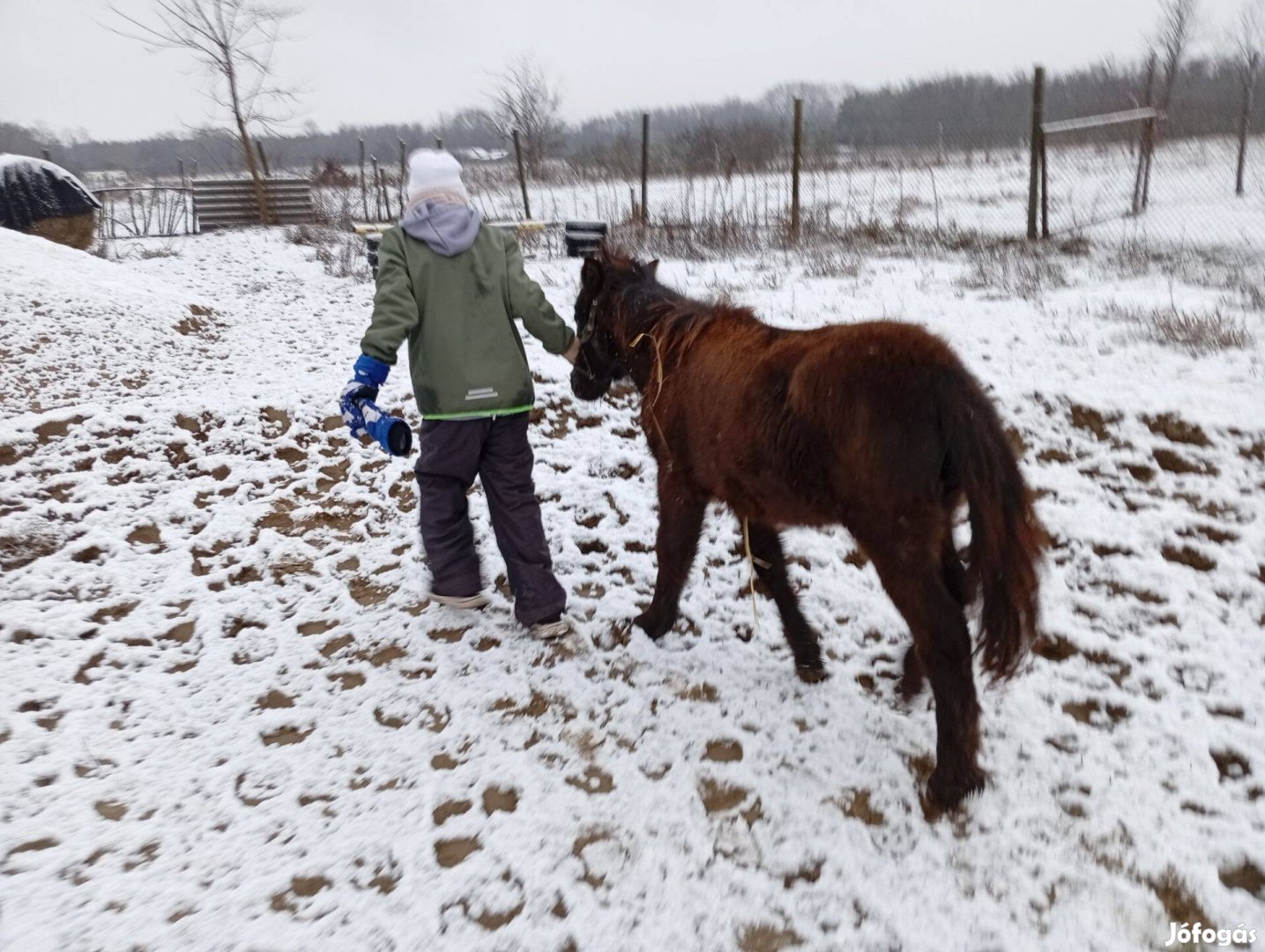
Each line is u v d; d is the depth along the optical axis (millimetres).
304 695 3170
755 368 2750
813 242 12023
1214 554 3746
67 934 2166
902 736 2939
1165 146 17812
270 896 2316
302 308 9891
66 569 3850
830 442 2514
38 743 2840
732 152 20359
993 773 2719
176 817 2580
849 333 2561
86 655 3316
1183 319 6285
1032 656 3309
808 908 2275
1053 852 2418
